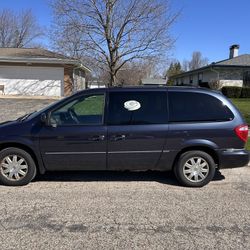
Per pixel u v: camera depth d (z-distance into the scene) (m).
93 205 4.84
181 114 5.78
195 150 5.80
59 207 4.75
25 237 3.82
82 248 3.58
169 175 6.50
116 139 5.63
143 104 5.77
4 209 4.64
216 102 5.85
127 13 25.41
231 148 5.79
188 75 42.84
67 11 25.47
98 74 36.12
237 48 37.81
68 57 26.75
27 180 5.70
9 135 5.58
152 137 5.67
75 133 5.60
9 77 26.38
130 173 6.57
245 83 32.78
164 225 4.20
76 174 6.44
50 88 26.77
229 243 3.75
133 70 28.97
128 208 4.75
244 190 5.67
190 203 5.00
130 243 3.71
